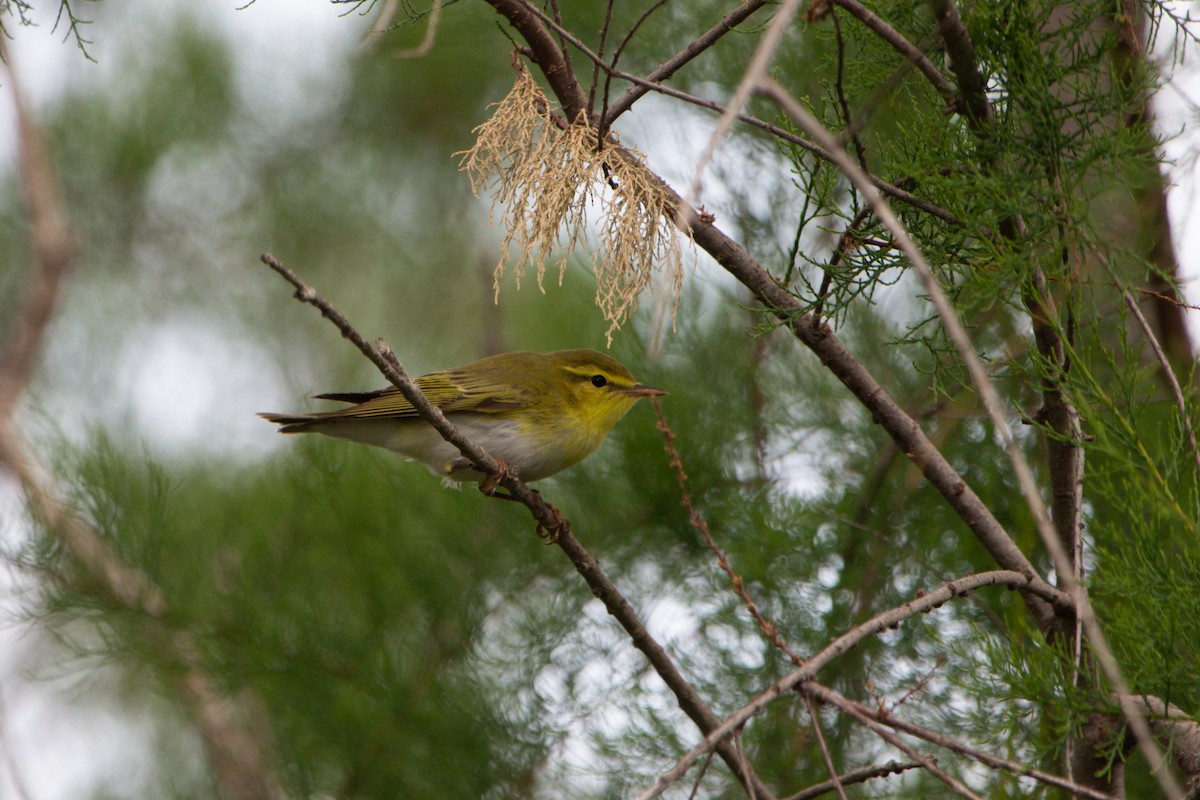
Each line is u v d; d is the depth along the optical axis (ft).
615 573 39.50
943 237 24.49
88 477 38.65
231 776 42.34
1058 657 22.40
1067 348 21.79
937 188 23.65
